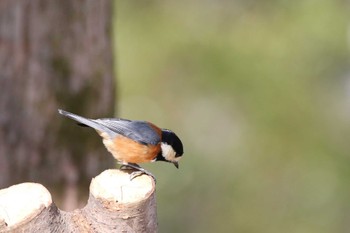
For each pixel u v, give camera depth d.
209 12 16.02
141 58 15.80
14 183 9.87
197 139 17.23
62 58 9.89
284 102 15.63
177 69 15.89
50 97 9.88
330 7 15.52
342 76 16.00
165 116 16.80
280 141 15.99
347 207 16.78
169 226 17.78
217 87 15.62
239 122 16.41
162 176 17.94
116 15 15.88
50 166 9.93
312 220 17.08
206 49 15.58
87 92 10.05
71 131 9.95
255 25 15.71
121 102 16.55
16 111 9.83
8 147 9.84
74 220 6.59
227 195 17.47
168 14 15.95
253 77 15.41
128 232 6.58
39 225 6.23
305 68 15.65
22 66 9.79
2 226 6.11
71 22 9.90
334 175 16.30
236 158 17.05
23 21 9.76
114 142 8.08
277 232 17.12
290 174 16.66
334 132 16.22
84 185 10.05
